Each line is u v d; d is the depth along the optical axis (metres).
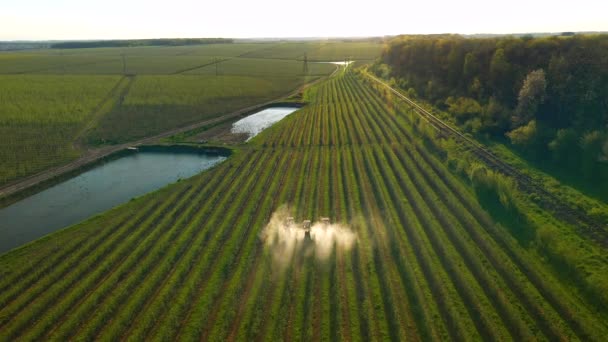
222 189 54.84
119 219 47.38
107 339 28.86
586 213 42.66
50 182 60.66
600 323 28.92
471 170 52.84
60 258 39.81
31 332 29.75
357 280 34.88
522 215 43.06
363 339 28.44
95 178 63.69
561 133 54.62
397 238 40.38
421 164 59.41
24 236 46.00
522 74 71.62
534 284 33.50
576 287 32.59
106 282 35.03
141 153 75.75
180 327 29.97
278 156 68.31
